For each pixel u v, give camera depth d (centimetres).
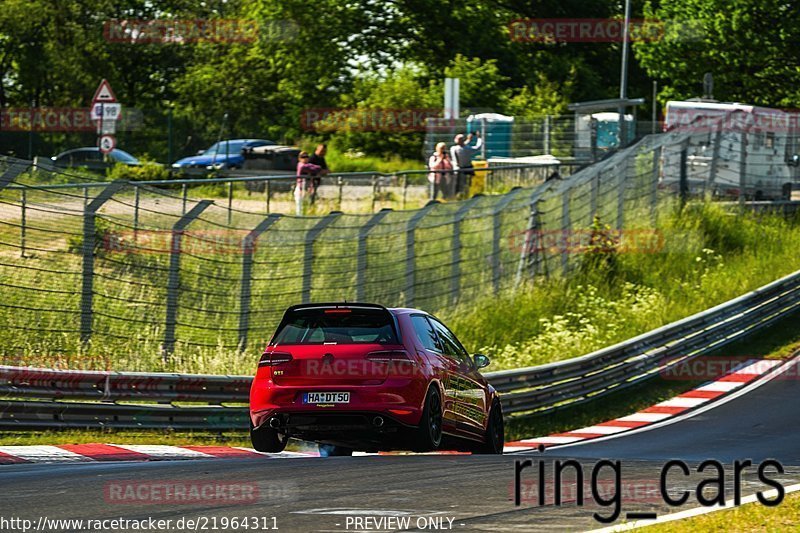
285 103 17988
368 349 3697
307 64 17212
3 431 4259
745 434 5316
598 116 12581
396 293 7044
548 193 8925
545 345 7462
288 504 2417
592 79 17625
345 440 3800
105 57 19475
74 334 5306
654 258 9506
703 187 11019
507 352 7262
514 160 11669
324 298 6606
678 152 10744
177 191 9100
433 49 17762
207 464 3234
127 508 2355
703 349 7600
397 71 16300
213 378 4925
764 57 15025
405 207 9456
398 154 15600
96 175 11638
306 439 3794
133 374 4634
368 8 17600
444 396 3862
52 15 19550
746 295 8094
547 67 17350
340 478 2845
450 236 7531
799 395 6450
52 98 19738
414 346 3762
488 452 4350
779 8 14962
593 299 8488
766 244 10488
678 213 10494
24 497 2491
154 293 5728
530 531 2120
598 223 9444
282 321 3831
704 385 6906
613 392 6875
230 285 6122
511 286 8262
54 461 3703
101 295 5216
